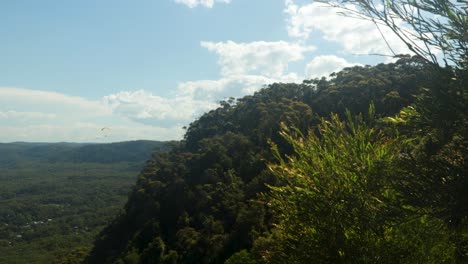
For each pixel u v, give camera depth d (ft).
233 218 72.69
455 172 8.02
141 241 89.30
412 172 8.68
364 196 10.56
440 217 8.19
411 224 11.87
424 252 12.62
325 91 102.89
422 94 8.91
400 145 12.47
